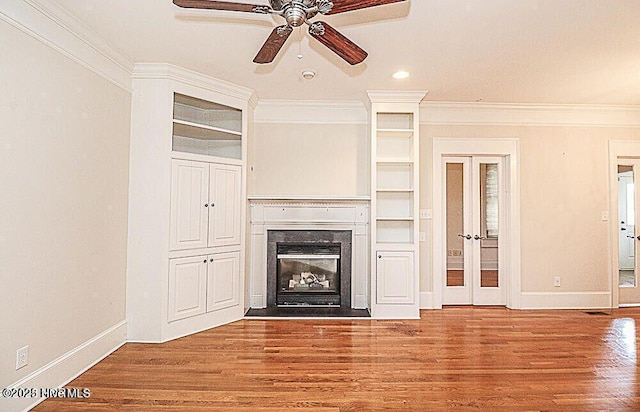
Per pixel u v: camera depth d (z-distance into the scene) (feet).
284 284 17.61
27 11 8.25
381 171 17.33
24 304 8.27
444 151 17.38
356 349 12.14
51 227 9.11
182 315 13.25
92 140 10.73
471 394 9.23
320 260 17.52
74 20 9.63
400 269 15.80
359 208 17.13
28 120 8.36
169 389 9.36
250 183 16.67
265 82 14.55
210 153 15.84
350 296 17.11
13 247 7.97
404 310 15.74
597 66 12.87
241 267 15.31
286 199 16.52
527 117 17.52
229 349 12.04
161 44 11.25
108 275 11.60
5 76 7.72
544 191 17.60
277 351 11.90
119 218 12.20
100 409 8.40
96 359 10.95
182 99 14.11
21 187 8.18
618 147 17.78
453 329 14.28
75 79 9.95
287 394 9.15
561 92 15.60
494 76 13.82
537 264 17.53
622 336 13.56
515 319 15.64
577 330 14.23
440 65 12.82
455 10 9.39
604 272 17.66
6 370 7.78
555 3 9.07
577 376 10.27
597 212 17.71
